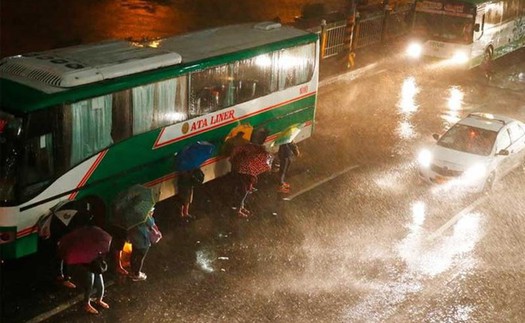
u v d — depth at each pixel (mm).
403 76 23828
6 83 10609
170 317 10172
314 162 16219
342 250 12461
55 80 10680
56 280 10781
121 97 11352
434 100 21562
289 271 11664
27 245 10492
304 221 13398
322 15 25422
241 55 13594
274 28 15641
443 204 14539
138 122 11805
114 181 11656
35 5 26891
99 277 9961
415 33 24438
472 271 12102
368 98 21203
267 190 14555
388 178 15656
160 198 12820
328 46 23000
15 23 24125
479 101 21828
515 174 16281
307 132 16453
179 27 25406
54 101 10320
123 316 10078
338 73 22312
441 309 10930
